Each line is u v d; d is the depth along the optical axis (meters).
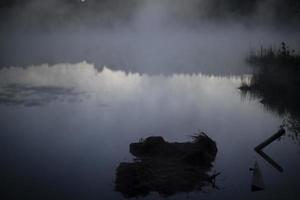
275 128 9.78
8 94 13.59
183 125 10.02
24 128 9.70
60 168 7.28
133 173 6.75
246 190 6.30
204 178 6.70
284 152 8.08
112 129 9.66
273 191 6.27
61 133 9.33
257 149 8.19
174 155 7.59
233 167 7.27
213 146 8.09
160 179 6.58
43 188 6.44
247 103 12.57
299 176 6.86
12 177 6.88
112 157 7.80
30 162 7.58
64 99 12.98
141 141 8.45
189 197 6.08
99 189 6.39
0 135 9.16
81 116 10.84
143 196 6.13
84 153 8.03
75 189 6.39
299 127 9.79
